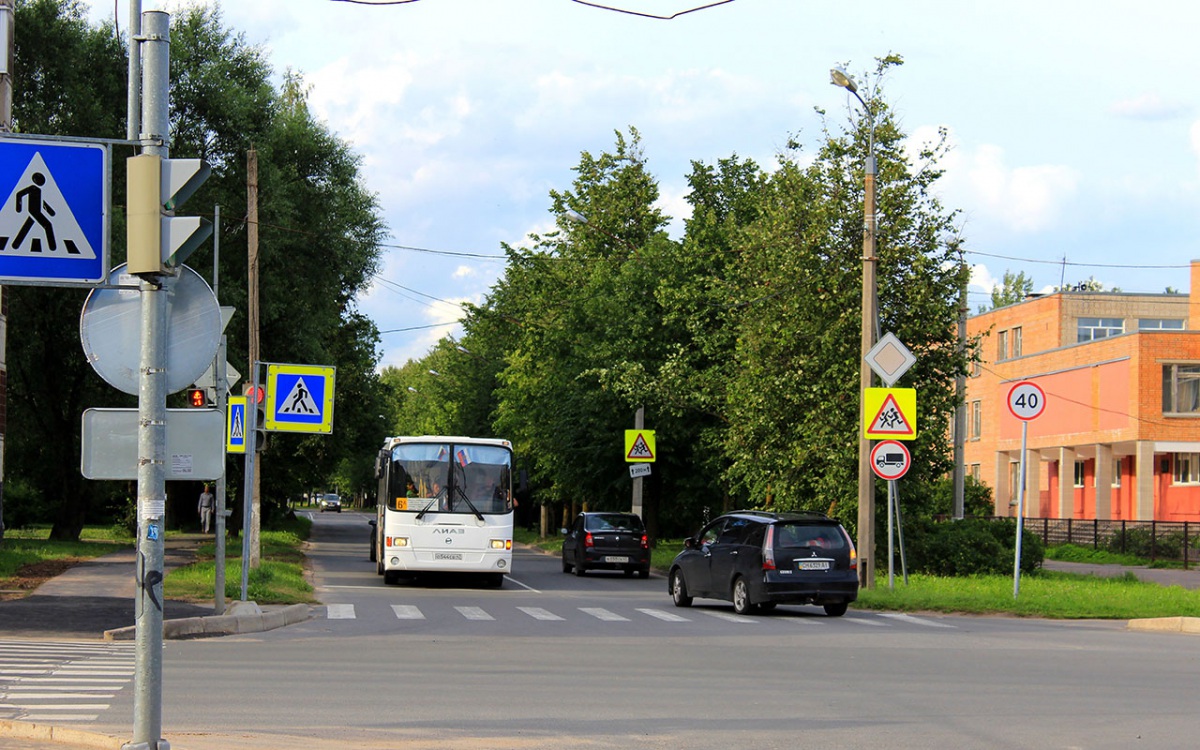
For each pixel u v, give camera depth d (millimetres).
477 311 62688
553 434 44625
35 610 18406
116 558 30453
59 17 39781
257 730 9188
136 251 6797
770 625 19719
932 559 30453
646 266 41469
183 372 7180
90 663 13086
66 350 40844
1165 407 53219
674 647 15992
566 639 17000
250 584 22594
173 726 9297
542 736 9203
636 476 38719
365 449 63719
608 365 40938
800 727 9758
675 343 39500
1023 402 22766
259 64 43875
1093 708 10906
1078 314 69250
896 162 29797
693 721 9992
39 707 10047
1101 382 56625
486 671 13125
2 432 33406
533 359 51344
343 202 43719
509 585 30094
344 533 66500
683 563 23938
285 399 22234
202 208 40469
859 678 12883
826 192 30141
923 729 9727
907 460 24094
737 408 31703
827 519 21781
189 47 42375
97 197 7027
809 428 29797
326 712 10125
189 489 62062
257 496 26516
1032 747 9031
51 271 6980
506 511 28828
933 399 30188
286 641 16266
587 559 34000
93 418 7422
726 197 50875
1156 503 54844
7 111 31375
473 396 70688
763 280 31016
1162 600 23047
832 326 29438
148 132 6992
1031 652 15609
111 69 40062
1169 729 9852
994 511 65750
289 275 42156
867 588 24750
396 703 10688
